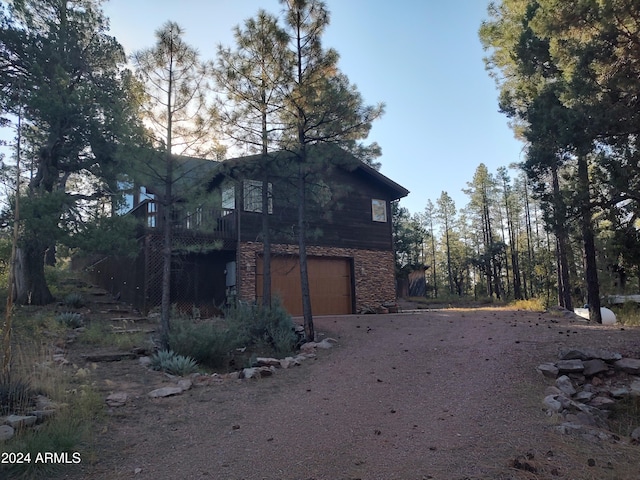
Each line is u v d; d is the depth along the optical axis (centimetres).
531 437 532
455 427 566
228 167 1201
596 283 1455
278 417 612
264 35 1140
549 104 1066
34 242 1227
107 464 466
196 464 466
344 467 455
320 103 1120
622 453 500
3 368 597
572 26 963
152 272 1476
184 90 1027
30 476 429
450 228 5262
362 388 746
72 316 1155
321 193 1305
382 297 1978
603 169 1042
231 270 1714
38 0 1388
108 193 1391
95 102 1309
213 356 962
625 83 923
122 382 745
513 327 1163
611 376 788
